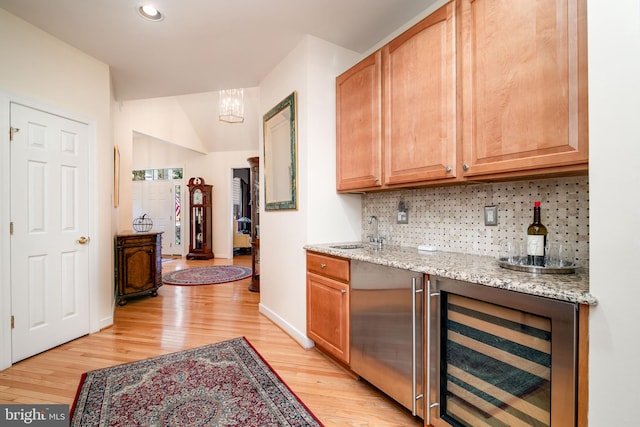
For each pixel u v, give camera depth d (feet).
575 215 4.55
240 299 12.64
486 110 4.58
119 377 6.39
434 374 4.54
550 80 3.85
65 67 8.14
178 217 25.39
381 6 6.73
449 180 5.25
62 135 8.11
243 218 28.86
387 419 5.14
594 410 2.93
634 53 2.72
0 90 6.74
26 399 5.62
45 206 7.71
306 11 6.87
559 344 3.14
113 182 11.62
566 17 3.70
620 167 2.80
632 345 2.70
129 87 11.21
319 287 7.35
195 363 7.05
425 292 4.68
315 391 5.96
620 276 2.77
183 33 7.71
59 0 6.44
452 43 5.06
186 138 21.79
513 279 3.67
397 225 7.74
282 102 8.97
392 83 6.26
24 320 7.20
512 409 3.64
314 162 7.93
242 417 5.12
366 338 5.83
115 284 11.76
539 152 3.96
